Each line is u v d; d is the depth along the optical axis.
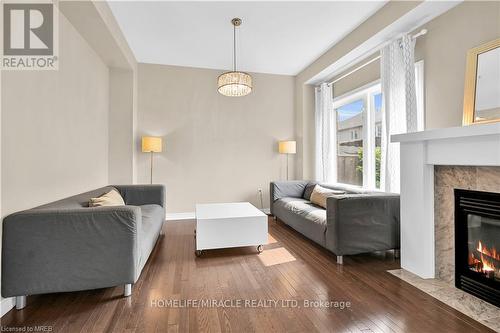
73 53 2.79
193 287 2.07
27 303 1.83
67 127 2.66
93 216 1.82
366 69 3.76
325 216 2.95
